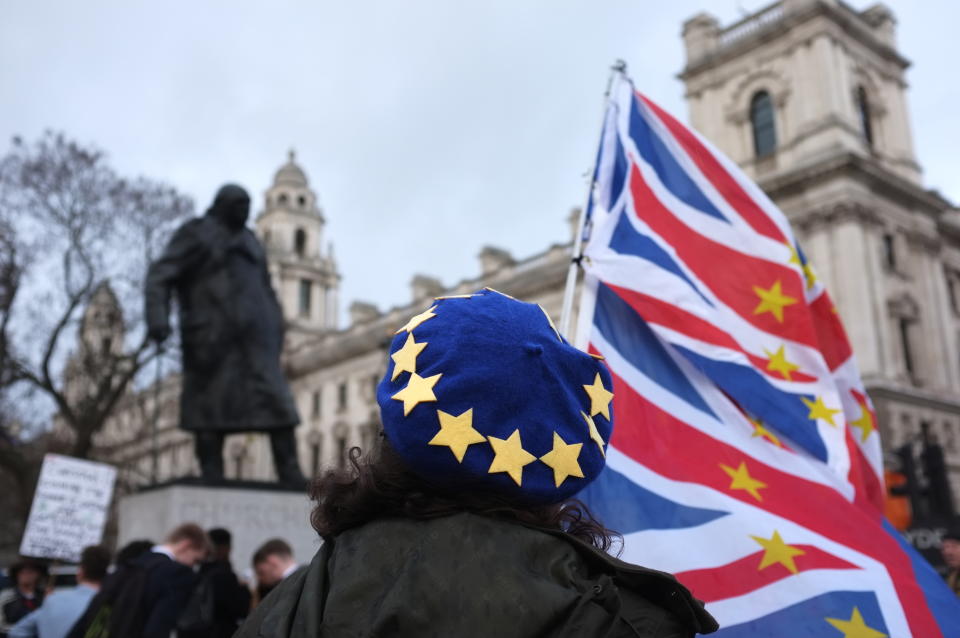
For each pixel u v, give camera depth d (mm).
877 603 3094
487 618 1291
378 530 1513
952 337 40438
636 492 3293
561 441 1551
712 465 3461
